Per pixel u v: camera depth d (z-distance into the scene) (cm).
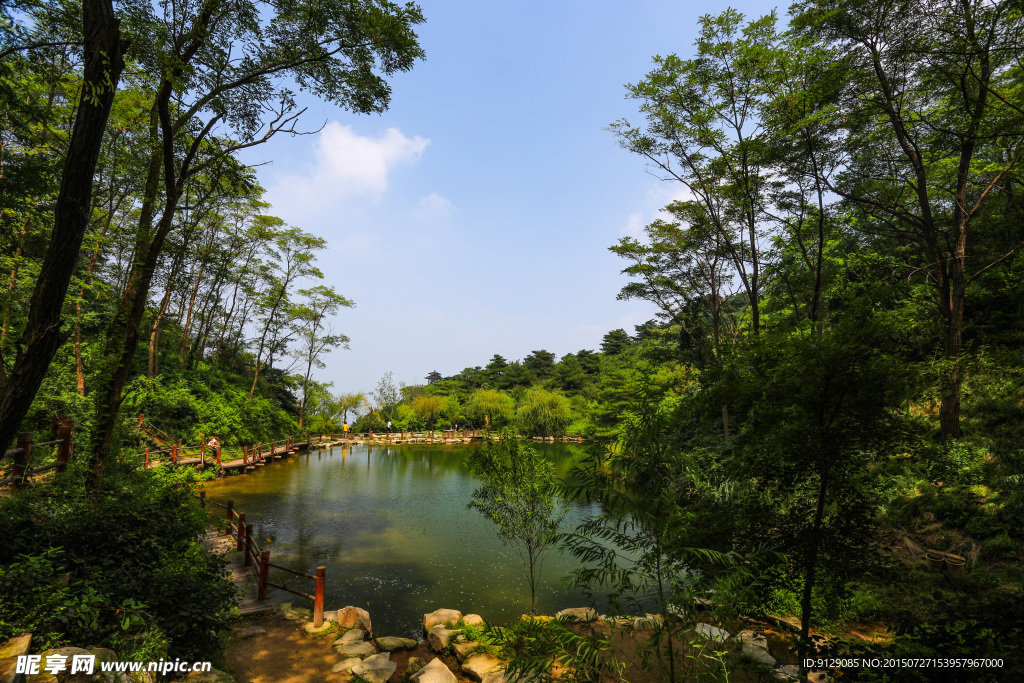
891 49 1272
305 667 658
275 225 2870
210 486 1977
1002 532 909
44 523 545
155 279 1894
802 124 1313
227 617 595
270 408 3259
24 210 1096
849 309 490
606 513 466
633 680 540
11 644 346
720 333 2019
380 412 4862
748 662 475
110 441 856
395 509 1725
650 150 1762
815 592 531
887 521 1032
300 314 3666
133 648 424
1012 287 1571
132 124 1553
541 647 451
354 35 923
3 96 803
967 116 1297
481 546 1320
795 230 1591
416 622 880
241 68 952
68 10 702
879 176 1522
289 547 1287
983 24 1132
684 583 411
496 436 780
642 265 1983
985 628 445
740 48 1502
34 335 470
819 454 458
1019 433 1156
